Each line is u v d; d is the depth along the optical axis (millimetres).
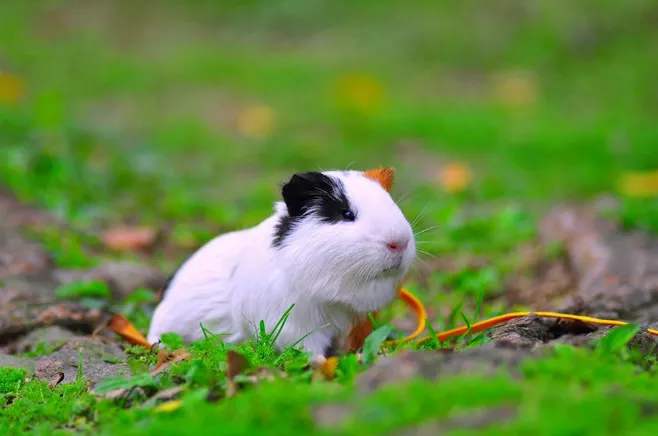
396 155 18969
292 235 6539
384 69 26078
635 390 4777
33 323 8523
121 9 31406
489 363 5055
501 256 11570
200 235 12453
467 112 21797
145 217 13578
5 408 6051
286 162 18156
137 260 11672
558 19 27141
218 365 5938
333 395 4879
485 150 19141
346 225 6391
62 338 8141
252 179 16906
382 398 4598
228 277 7219
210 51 27797
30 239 11711
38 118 16828
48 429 5508
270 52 28219
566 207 14148
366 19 29766
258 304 6707
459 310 9047
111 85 24500
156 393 5770
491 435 4168
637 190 14617
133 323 8906
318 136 20359
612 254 10500
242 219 13367
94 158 17000
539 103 22938
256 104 23188
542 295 9883
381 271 6367
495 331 7156
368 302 6523
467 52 26938
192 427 4719
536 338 6949
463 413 4422
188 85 24922
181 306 7414
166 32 30016
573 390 4637
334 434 4391
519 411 4387
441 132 20312
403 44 27766
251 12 31203
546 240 11992
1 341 8383
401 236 6359
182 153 18953
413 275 10555
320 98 23219
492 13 28672
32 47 27266
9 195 13695
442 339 7199
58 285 10117
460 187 15250
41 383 6523
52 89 23062
